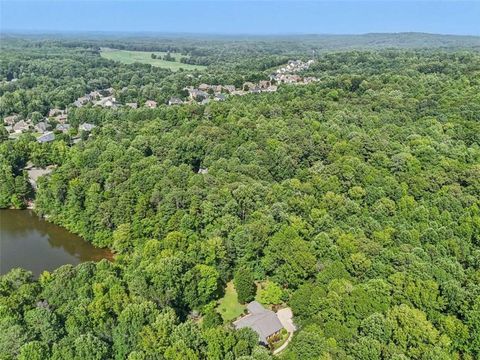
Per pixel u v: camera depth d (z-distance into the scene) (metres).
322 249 78.56
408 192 101.69
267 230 85.19
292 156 119.81
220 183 105.94
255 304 76.62
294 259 77.69
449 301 65.38
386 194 99.62
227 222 90.31
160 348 58.53
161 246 83.12
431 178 103.44
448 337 59.62
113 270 76.12
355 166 108.25
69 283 69.88
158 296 70.06
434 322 63.00
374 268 73.25
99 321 63.75
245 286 78.25
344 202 94.31
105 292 68.00
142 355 56.72
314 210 90.94
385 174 107.44
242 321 71.44
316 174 108.94
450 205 93.81
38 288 71.25
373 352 56.34
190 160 128.50
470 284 68.62
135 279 70.62
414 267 71.12
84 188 115.00
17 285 72.00
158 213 98.94
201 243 83.62
